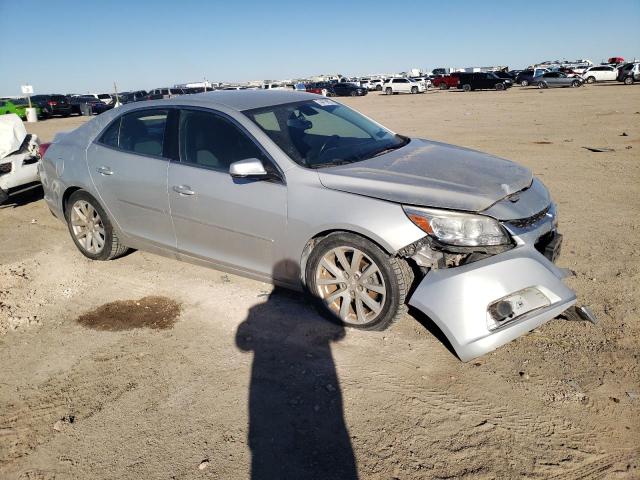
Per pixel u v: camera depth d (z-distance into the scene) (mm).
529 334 3688
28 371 3559
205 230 4301
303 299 4324
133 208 4746
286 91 5027
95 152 4992
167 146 4488
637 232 5566
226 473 2600
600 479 2459
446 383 3193
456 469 2551
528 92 40562
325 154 4074
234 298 4422
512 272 3197
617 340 3539
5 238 6391
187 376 3400
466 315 3143
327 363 3445
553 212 3754
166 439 2852
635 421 2809
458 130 16562
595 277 4496
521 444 2689
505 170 3896
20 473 2688
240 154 4062
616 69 49125
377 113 26047
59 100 41062
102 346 3820
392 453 2672
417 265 3539
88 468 2691
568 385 3113
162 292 4617
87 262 5391
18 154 7434
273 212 3852
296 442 2779
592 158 10156
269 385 3260
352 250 3594
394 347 3586
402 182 3535
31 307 4465
